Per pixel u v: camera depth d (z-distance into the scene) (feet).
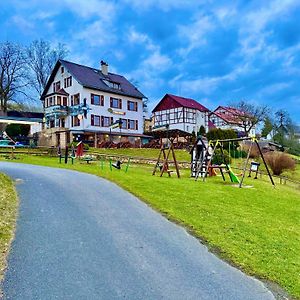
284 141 200.64
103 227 23.90
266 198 40.04
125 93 153.79
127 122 155.63
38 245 19.99
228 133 140.46
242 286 15.90
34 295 14.35
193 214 28.17
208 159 58.80
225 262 18.65
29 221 24.59
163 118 197.36
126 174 52.80
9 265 17.21
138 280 16.05
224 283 16.14
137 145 133.49
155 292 14.97
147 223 25.41
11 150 93.66
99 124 142.51
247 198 38.27
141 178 47.91
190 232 23.65
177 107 191.11
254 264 18.40
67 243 20.48
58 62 150.20
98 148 114.21
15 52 155.84
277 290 15.67
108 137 142.10
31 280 15.70
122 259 18.44
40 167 59.88
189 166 81.66
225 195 38.58
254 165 72.90
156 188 39.50
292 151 182.39
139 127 161.79
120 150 110.63
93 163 78.48
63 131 128.47
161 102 198.90
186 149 121.70
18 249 19.27
